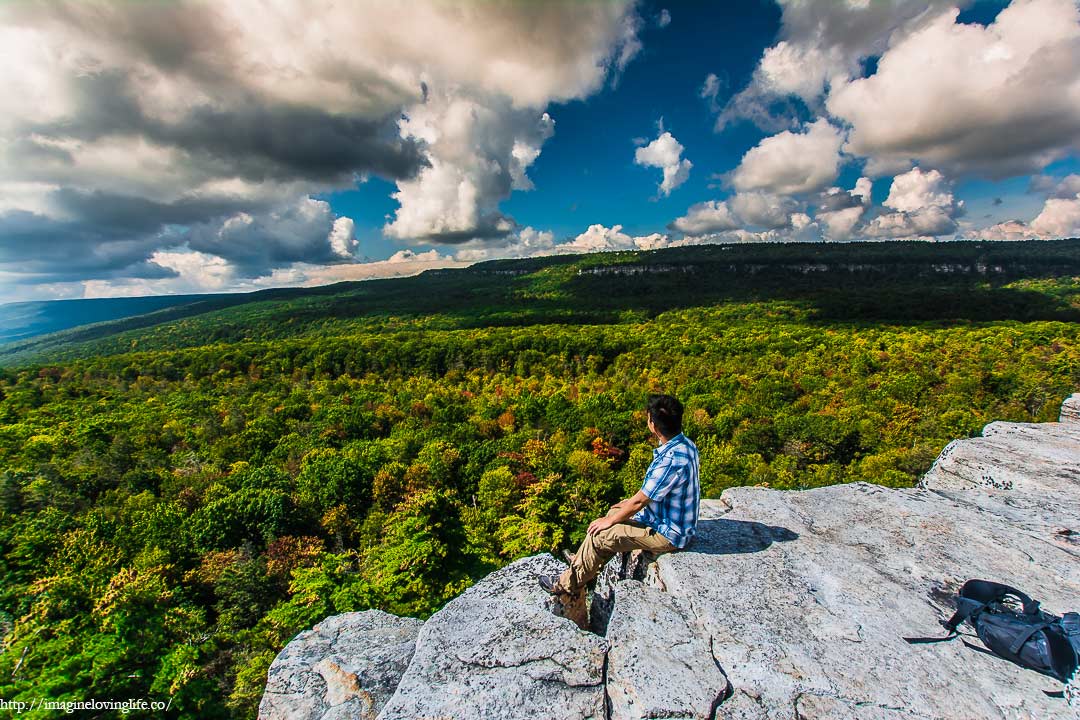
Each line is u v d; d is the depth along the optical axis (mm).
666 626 3416
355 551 27359
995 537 4445
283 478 35469
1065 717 2543
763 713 2723
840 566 3977
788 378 63812
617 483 35031
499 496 30016
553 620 3652
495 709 2963
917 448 34375
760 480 34531
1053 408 40594
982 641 3125
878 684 2824
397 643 5094
